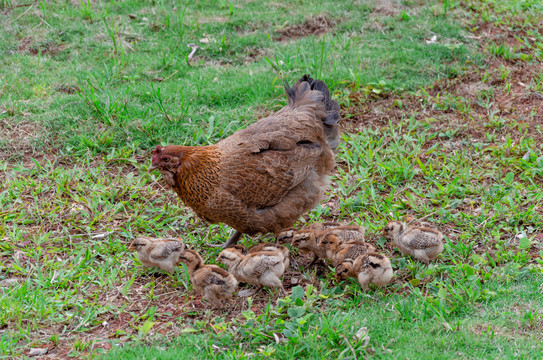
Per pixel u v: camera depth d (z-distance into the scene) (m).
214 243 7.18
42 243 6.94
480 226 7.09
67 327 5.60
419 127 9.33
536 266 6.16
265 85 9.87
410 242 6.36
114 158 8.48
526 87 10.06
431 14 12.06
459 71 10.41
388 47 11.04
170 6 12.41
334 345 5.16
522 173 8.10
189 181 6.35
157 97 9.28
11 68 10.38
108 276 6.37
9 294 5.93
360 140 8.90
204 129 9.03
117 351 5.21
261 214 6.55
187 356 5.11
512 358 4.88
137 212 7.53
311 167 6.77
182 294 6.16
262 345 5.27
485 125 9.22
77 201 7.65
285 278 6.50
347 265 6.04
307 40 11.26
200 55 11.00
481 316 5.50
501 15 12.08
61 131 8.91
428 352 5.04
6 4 12.05
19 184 7.81
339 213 7.68
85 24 11.72
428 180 8.20
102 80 9.77
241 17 12.00
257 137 6.57
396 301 5.84
